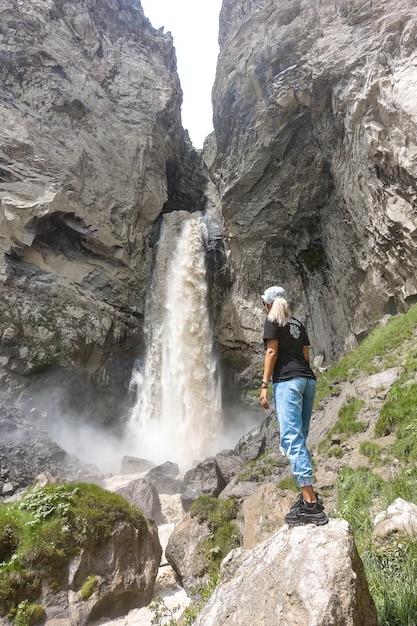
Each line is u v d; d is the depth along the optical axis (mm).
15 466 14039
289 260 24031
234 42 26469
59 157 22969
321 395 13578
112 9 32531
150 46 34188
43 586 5773
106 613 6156
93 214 23500
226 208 24234
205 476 12016
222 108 26812
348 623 2559
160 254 27234
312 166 22078
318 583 2705
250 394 23797
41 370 19344
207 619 3102
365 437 9523
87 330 21344
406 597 3439
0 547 5859
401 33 16875
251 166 22859
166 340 25016
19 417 17156
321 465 9359
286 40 21594
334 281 21594
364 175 17859
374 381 11258
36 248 21531
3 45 24141
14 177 21141
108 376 22422
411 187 15516
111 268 24297
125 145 27344
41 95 24219
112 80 29531
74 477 14680
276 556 3064
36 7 25953
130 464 17281
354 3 19000
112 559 6473
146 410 23375
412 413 8805
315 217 22969
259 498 7363
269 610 2779
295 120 21469
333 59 18969
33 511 6445
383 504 6383
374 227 17656
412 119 14695
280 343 3848
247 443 14555
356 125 18000
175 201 34406
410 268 16250
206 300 26078
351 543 2924
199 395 24203
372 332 15742
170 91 32031
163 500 12375
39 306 20188
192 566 7156
